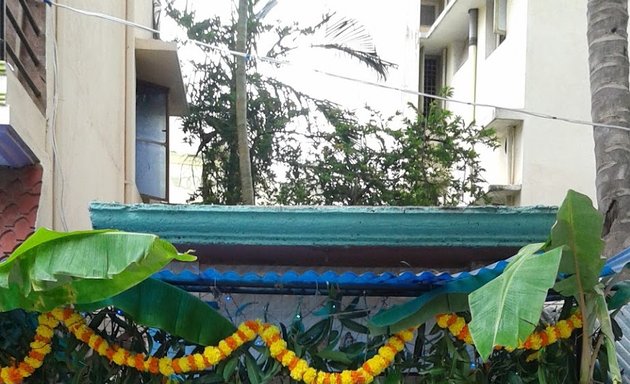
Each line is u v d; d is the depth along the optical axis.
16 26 4.45
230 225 3.84
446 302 3.51
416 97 18.77
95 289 3.11
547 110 13.52
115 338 3.71
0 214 4.48
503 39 15.77
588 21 6.98
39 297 3.12
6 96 3.95
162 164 10.18
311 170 14.16
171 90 10.47
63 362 3.72
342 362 3.64
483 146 16.08
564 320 3.60
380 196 14.00
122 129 8.52
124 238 2.81
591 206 3.05
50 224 4.97
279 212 3.82
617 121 6.52
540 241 3.82
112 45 7.87
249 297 4.29
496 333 2.77
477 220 3.82
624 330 4.66
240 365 3.70
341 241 3.86
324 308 3.66
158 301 3.49
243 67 11.09
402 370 3.77
